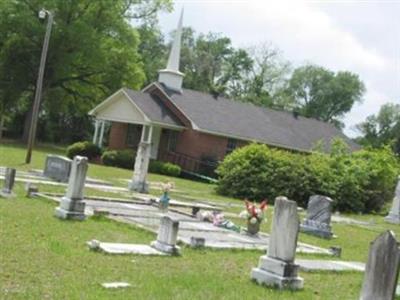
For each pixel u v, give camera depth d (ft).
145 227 48.11
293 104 290.35
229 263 39.45
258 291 32.01
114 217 51.29
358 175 109.40
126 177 103.30
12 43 162.71
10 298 23.81
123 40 178.81
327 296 33.53
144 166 83.46
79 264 31.89
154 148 144.25
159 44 271.08
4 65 166.30
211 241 47.06
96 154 139.03
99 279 29.19
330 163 109.40
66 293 25.62
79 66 174.29
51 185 68.59
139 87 183.01
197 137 140.36
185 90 153.58
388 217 99.35
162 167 129.59
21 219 43.21
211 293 29.76
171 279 31.45
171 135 144.36
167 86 150.61
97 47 167.12
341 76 301.43
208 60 280.51
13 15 162.91
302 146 161.27
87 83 180.65
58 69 168.96
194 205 71.87
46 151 147.95
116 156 131.13
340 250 51.37
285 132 163.43
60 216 47.03
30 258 31.42
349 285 37.96
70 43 166.40
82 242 38.45
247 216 55.52
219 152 143.74
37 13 165.58
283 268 33.73
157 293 28.04
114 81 177.27
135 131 149.38
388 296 27.94
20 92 172.45
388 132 305.73
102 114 149.59
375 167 112.27
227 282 33.06
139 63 186.80
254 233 54.80
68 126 218.59
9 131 200.75
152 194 81.97
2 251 31.99
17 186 63.67
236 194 102.32
